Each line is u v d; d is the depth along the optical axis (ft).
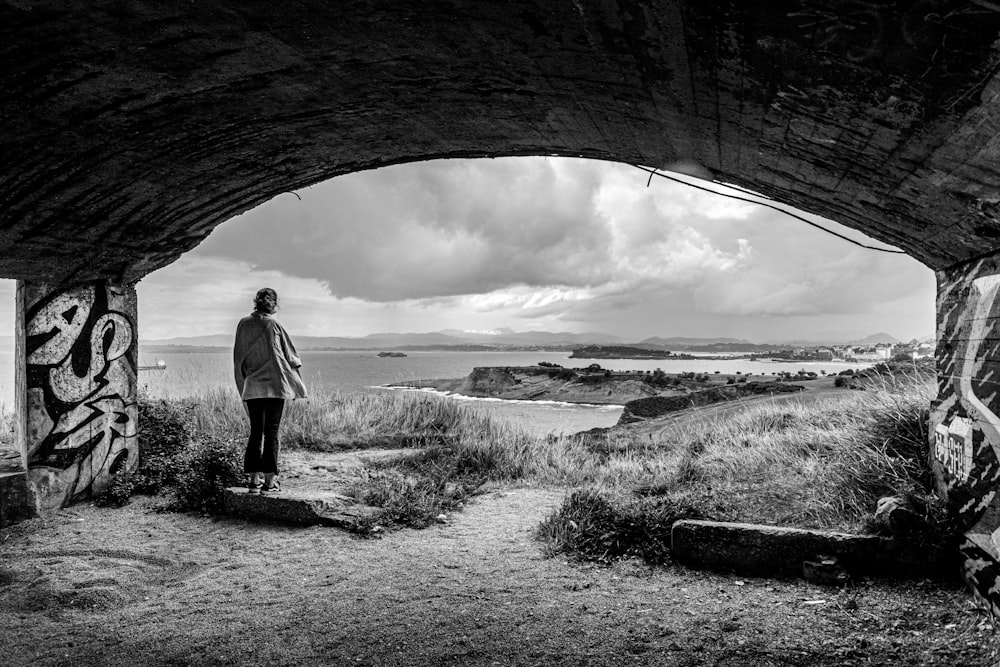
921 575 13.21
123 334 22.15
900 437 17.67
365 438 31.60
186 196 16.61
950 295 13.50
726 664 10.24
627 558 15.69
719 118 10.11
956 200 9.58
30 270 18.17
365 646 11.14
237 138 13.53
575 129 12.82
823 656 10.36
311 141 14.29
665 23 7.38
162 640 11.61
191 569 15.55
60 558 16.01
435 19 8.60
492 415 37.45
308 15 8.57
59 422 20.15
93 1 8.04
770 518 16.19
